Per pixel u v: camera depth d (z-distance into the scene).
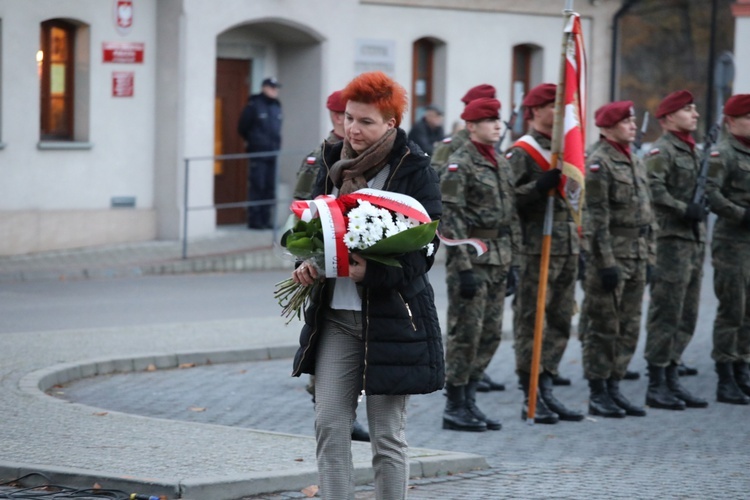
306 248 6.23
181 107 22.45
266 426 10.62
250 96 23.80
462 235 10.48
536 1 28.83
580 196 10.66
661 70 47.88
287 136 25.30
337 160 6.65
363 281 6.22
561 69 10.70
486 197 10.63
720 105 12.96
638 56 47.91
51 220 21.16
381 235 6.18
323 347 6.54
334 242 6.18
